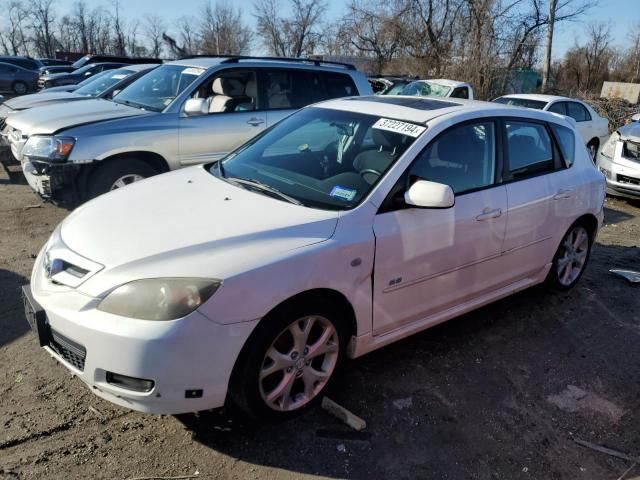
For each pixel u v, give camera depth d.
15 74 27.61
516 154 3.99
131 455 2.67
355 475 2.64
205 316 2.43
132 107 6.56
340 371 3.15
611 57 51.47
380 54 33.94
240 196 3.19
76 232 2.90
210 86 6.50
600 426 3.13
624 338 4.17
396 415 3.08
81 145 5.65
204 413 2.99
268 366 2.75
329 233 2.87
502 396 3.33
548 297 4.78
